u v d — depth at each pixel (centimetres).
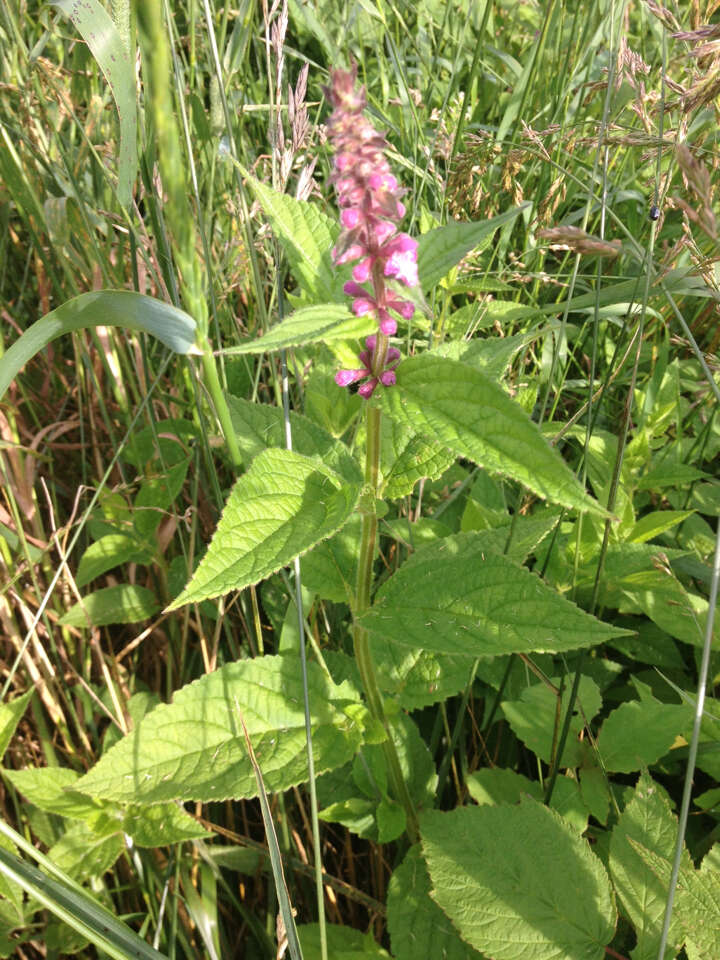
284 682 34
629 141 39
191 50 51
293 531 26
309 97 70
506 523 43
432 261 28
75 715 45
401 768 40
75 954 42
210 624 48
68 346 62
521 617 28
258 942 43
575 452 55
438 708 47
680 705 40
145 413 57
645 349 58
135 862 40
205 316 26
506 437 22
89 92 58
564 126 54
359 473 35
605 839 39
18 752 47
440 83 70
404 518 47
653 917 31
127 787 31
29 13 65
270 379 56
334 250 24
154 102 21
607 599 47
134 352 56
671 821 32
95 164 54
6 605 45
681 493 54
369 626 30
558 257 65
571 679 42
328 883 41
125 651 48
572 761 39
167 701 48
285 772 32
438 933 35
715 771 39
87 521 51
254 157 58
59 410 60
